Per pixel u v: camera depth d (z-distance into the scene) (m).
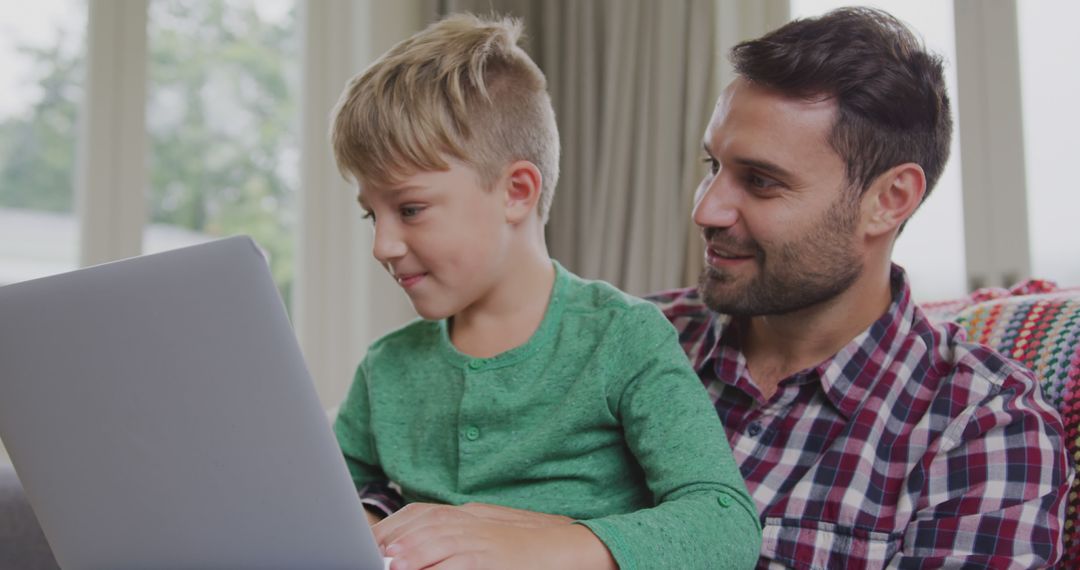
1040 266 2.01
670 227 2.27
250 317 0.62
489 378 1.00
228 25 2.57
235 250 0.61
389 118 0.93
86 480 0.72
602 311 1.01
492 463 0.96
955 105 2.09
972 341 1.11
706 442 0.89
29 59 2.29
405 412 1.05
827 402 1.00
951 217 2.11
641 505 0.98
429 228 0.94
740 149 0.97
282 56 2.66
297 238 2.61
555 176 1.09
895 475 0.94
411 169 0.93
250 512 0.68
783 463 1.00
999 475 0.89
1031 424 0.90
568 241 2.38
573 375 0.98
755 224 0.97
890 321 1.03
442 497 0.97
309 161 2.61
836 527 0.92
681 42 2.29
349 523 0.66
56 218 2.32
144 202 2.40
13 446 0.74
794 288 0.98
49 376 0.70
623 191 2.33
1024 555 0.84
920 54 1.00
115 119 2.36
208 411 0.66
